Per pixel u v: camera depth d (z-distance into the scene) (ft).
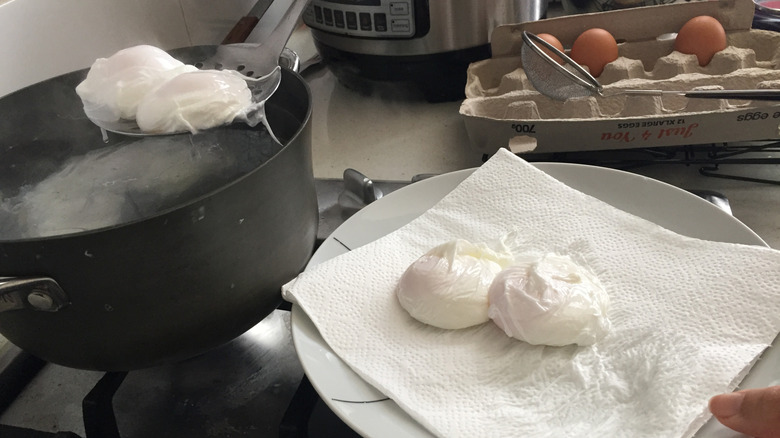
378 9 2.84
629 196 2.04
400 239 1.98
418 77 3.10
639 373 1.48
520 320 1.58
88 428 1.79
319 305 1.74
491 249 1.87
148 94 1.88
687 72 2.81
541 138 2.42
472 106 2.70
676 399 1.36
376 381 1.54
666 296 1.65
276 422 1.91
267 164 1.46
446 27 2.88
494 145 2.50
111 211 1.71
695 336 1.53
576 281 1.67
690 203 1.94
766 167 2.49
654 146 2.40
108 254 1.31
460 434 1.41
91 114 1.93
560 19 2.94
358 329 1.70
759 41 2.86
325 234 2.22
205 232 1.41
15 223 1.71
